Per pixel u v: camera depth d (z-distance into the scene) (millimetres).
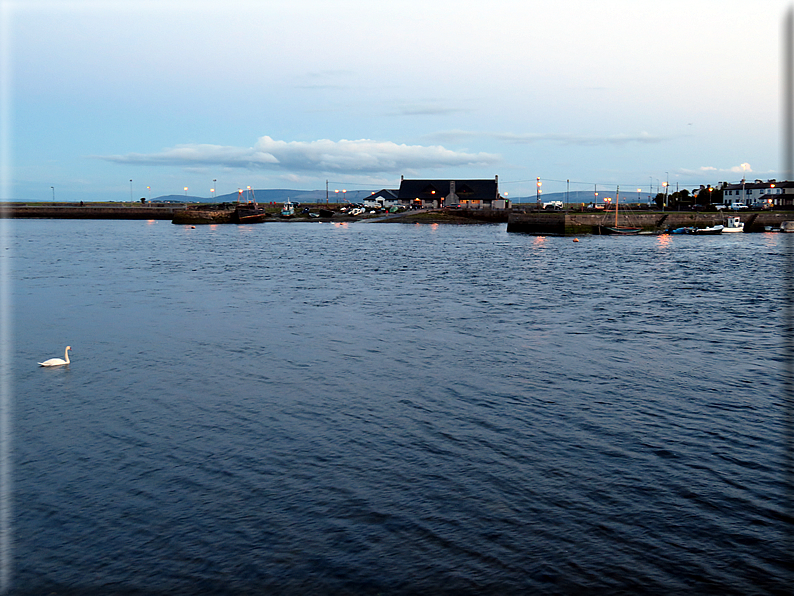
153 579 12992
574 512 15375
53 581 12914
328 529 14648
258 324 37094
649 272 64375
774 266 70188
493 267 69000
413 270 66000
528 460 18172
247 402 23125
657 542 14180
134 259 76500
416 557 13625
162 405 22875
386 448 19000
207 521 15016
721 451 18750
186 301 45250
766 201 175125
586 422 21094
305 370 27312
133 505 15742
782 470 17500
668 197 193875
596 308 42781
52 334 34375
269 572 13180
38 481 16984
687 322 38000
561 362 28641
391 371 27156
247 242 108500
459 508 15523
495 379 26000
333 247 97812
